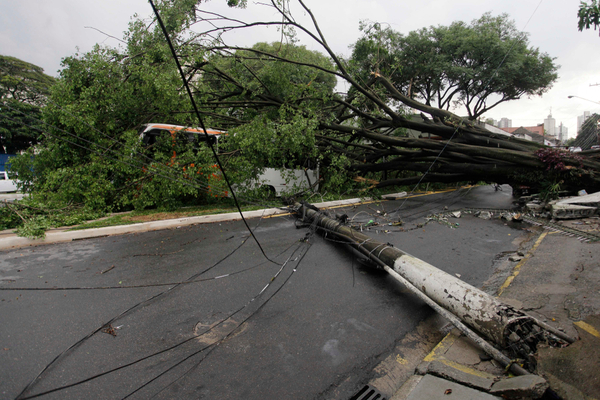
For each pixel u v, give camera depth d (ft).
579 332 9.18
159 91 26.40
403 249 19.39
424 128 35.88
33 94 84.79
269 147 30.81
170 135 29.66
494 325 9.10
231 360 9.19
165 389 8.04
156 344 9.81
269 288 13.80
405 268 13.42
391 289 14.14
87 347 9.53
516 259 17.40
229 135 30.76
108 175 27.81
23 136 89.61
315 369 8.92
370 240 17.11
